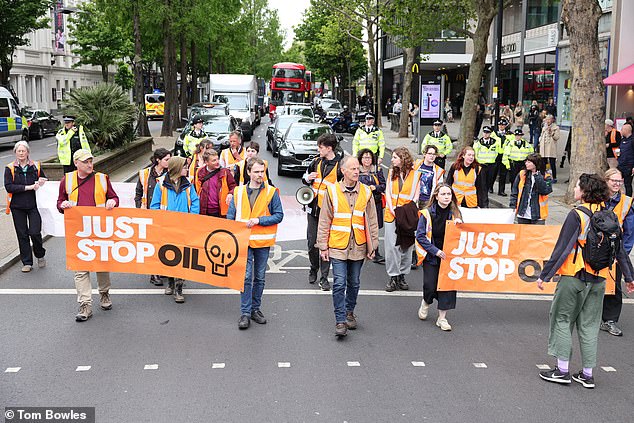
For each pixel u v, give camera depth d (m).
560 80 35.84
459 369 6.38
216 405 5.51
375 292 9.02
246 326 7.40
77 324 7.55
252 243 7.50
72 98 21.48
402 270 9.01
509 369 6.41
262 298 8.62
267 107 75.44
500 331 7.52
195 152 9.77
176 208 8.17
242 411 5.40
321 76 78.62
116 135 21.92
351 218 7.11
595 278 5.97
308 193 8.96
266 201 7.57
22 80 57.56
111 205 7.89
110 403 5.54
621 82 22.42
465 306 8.48
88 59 57.72
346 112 45.12
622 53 24.19
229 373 6.18
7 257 10.29
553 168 19.14
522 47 41.25
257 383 5.96
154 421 5.22
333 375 6.17
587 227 5.96
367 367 6.38
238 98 40.88
